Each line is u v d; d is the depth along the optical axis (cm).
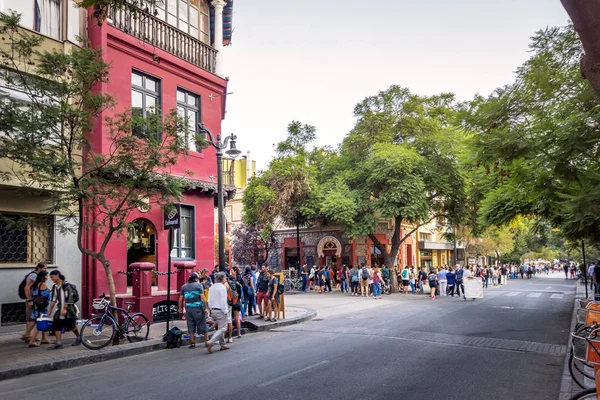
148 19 1645
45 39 1351
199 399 687
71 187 1039
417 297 2684
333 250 3709
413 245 4238
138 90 1622
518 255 6656
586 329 734
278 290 1569
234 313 1294
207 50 1931
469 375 838
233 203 4334
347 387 748
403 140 3114
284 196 3014
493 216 1847
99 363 977
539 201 1533
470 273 2528
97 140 1435
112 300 1120
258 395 704
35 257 1333
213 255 1872
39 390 756
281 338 1257
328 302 2327
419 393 719
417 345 1122
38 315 1069
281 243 3956
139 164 1126
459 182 2798
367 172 2989
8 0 1288
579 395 511
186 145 1228
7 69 1062
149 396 707
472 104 1208
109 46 1516
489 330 1362
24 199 1293
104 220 1133
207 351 1085
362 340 1194
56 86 1032
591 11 321
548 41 1155
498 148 1100
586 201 1034
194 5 1922
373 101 3144
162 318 1424
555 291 3234
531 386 772
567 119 1091
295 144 3397
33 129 987
